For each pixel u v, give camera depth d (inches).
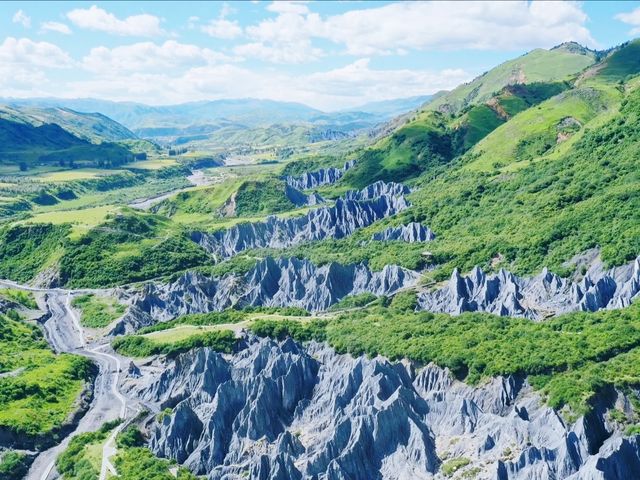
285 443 4891.7
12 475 4918.8
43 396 5974.4
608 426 4259.4
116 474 4621.1
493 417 4611.2
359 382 5447.8
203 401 5743.1
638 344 5009.8
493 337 5536.4
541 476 3937.0
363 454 4618.6
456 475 4252.0
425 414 5004.9
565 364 4877.0
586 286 6373.0
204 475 4852.4
